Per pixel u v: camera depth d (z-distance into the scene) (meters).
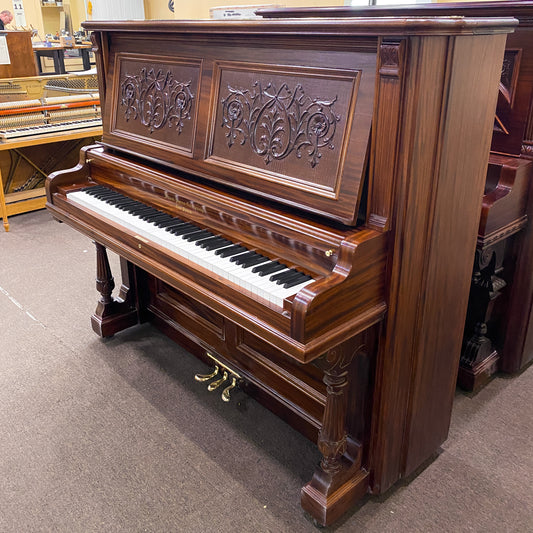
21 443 1.98
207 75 1.76
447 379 1.81
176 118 1.92
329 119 1.41
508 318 2.31
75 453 1.94
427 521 1.67
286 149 1.52
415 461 1.82
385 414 1.59
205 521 1.67
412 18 1.15
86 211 2.04
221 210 1.69
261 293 1.36
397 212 1.33
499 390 2.32
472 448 1.98
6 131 4.04
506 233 2.00
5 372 2.40
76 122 4.43
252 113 1.62
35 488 1.79
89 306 2.99
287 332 1.28
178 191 1.85
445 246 1.52
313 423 1.94
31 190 4.57
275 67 1.54
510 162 2.01
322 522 1.61
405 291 1.45
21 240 3.96
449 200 1.46
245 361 2.16
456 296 1.67
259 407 2.20
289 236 1.48
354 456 1.69
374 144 1.30
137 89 2.09
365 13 2.18
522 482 1.82
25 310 2.94
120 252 1.87
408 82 1.20
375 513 1.70
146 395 2.26
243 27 1.49
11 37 4.48
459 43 1.25
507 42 1.98
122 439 2.01
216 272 1.49
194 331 2.44
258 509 1.71
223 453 1.95
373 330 1.51
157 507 1.72
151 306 2.70
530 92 1.96
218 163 1.72
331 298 1.26
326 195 1.40
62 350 2.57
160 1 7.21
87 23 2.15
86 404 2.20
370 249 1.33
